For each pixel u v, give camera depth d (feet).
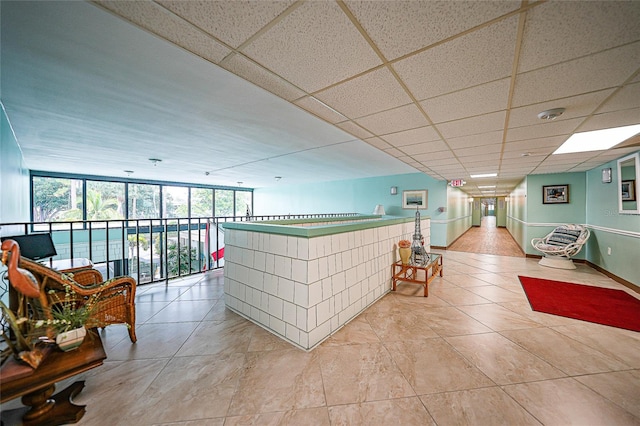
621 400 4.74
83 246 22.71
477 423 4.25
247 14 3.36
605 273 13.66
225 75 5.57
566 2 3.05
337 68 4.74
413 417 4.38
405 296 10.48
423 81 5.17
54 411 4.21
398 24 3.51
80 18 3.70
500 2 3.07
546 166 14.88
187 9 3.29
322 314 6.93
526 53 4.13
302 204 31.27
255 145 12.00
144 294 10.28
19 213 12.10
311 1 3.09
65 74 5.50
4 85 5.98
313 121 8.57
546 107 6.32
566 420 4.31
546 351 6.38
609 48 3.93
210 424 4.21
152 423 4.20
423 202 22.72
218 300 9.70
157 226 28.25
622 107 6.23
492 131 8.36
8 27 3.91
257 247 7.83
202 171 20.86
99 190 24.32
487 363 5.89
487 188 30.35
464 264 16.62
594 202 15.17
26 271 4.46
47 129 9.40
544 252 16.40
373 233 9.80
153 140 11.05
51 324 4.15
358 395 4.88
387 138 9.37
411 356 6.18
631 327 7.66
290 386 5.12
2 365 3.67
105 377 5.31
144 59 4.93
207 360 5.97
